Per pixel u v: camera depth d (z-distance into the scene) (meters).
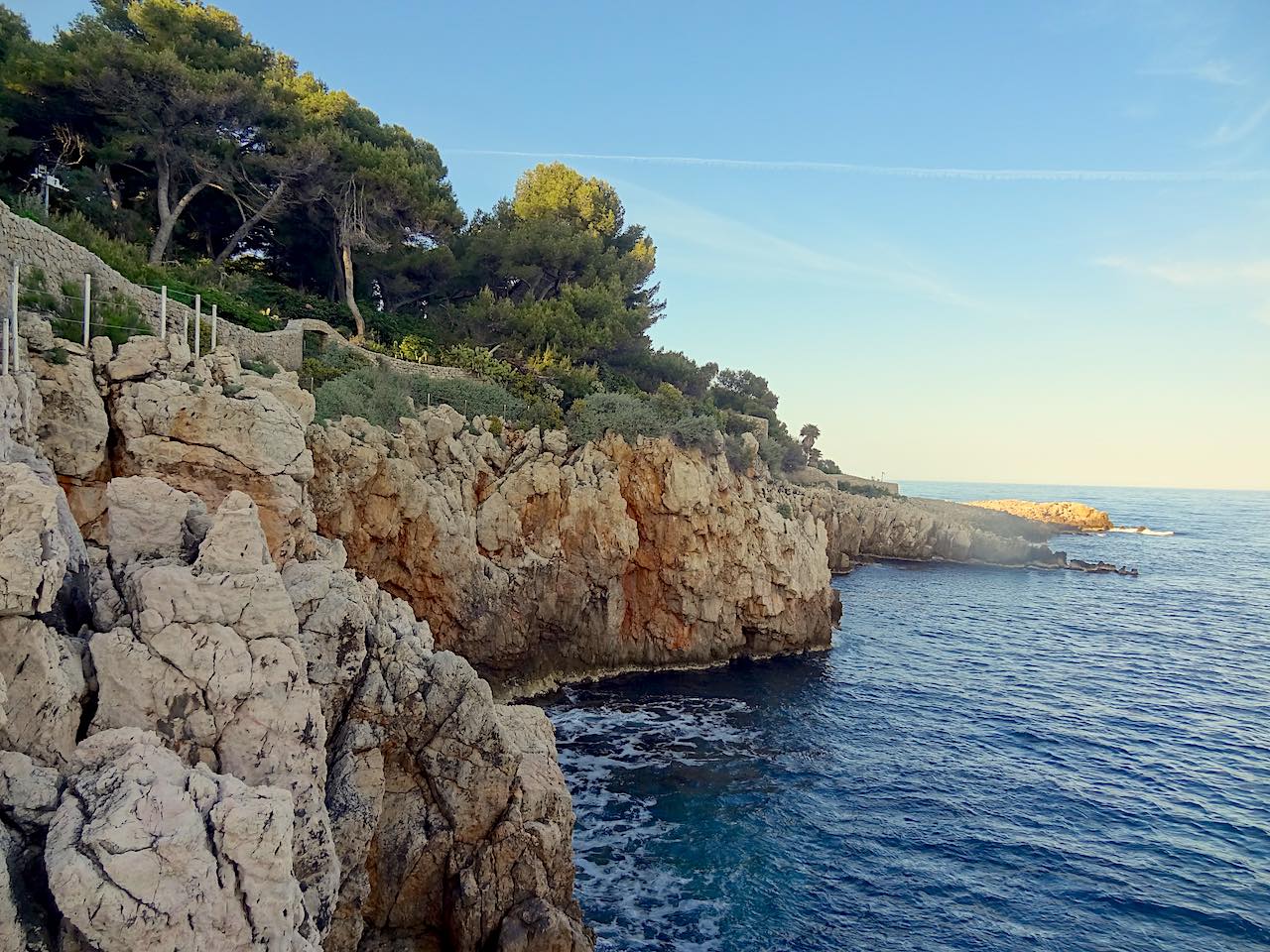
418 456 37.41
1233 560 113.75
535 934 16.30
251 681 12.66
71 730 11.15
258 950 9.44
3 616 10.38
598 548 42.47
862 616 62.56
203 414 19.62
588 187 80.81
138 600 12.66
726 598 46.31
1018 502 177.88
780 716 37.69
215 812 9.70
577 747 32.88
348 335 55.00
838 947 20.73
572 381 59.25
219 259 53.97
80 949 8.55
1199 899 23.42
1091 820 28.20
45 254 21.31
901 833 26.77
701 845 25.28
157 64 45.25
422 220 61.81
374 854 16.86
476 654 37.25
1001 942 21.22
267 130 53.25
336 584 16.83
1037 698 42.59
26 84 44.12
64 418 18.30
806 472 106.50
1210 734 37.59
